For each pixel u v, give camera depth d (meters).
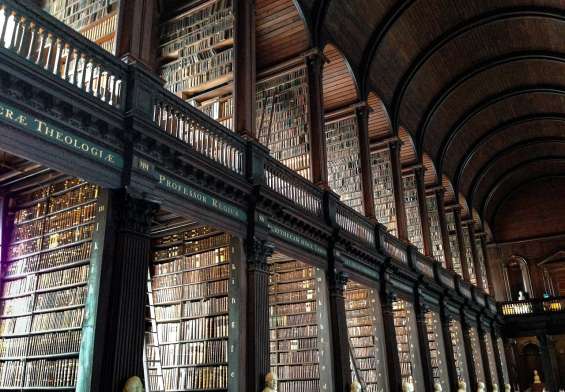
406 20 16.84
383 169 18.41
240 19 11.02
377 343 14.19
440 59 19.52
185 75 11.53
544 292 29.91
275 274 13.06
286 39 13.80
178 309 10.17
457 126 23.78
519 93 22.97
